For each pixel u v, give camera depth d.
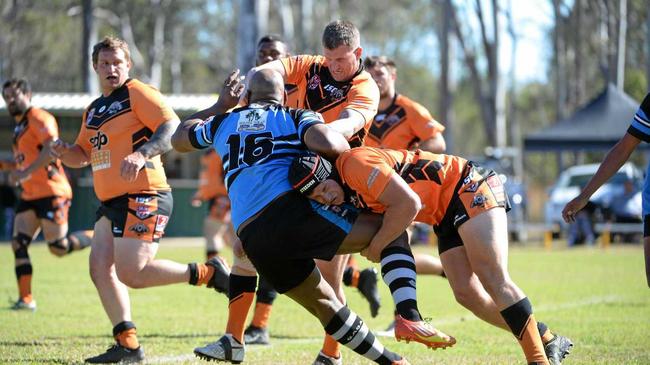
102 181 23.70
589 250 77.12
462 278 20.42
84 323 31.17
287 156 18.38
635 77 152.75
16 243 34.97
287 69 22.30
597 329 29.89
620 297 40.00
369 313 35.59
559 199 95.44
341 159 18.59
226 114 19.27
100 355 23.17
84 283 45.00
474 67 152.50
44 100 85.81
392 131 29.98
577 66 161.38
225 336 21.38
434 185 19.61
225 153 18.83
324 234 18.09
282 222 17.89
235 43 198.88
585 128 85.38
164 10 180.75
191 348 25.97
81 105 83.88
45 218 35.59
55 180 35.91
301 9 165.62
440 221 20.06
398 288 18.19
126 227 23.38
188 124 19.88
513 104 193.50
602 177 20.48
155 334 28.94
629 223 85.38
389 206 18.22
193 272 24.53
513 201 92.25
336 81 21.73
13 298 38.38
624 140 20.27
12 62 176.38
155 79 178.12
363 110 20.64
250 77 19.55
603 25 149.38
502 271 19.38
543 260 63.69
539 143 85.69
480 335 29.00
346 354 24.64
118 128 23.58
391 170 18.36
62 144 24.47
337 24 21.23
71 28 186.12
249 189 18.28
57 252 36.34
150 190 23.56
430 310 35.78
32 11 169.75
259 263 18.33
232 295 21.45
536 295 40.81
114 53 23.81
